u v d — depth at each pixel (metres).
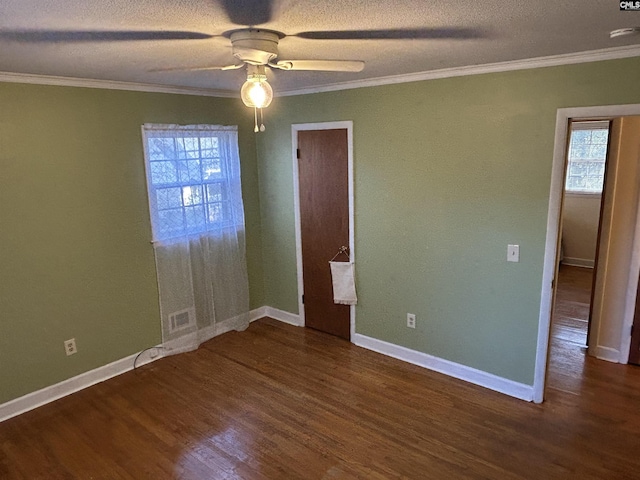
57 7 1.52
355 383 3.57
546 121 2.86
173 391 3.51
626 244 3.57
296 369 3.81
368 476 2.57
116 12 1.60
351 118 3.78
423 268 3.64
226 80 3.41
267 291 4.96
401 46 2.30
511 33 2.07
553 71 2.76
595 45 2.39
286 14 1.67
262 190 4.68
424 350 3.79
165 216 3.88
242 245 4.55
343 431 2.98
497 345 3.37
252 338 4.43
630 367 3.67
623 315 3.68
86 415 3.21
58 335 3.40
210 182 4.17
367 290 4.05
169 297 4.02
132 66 2.73
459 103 3.18
